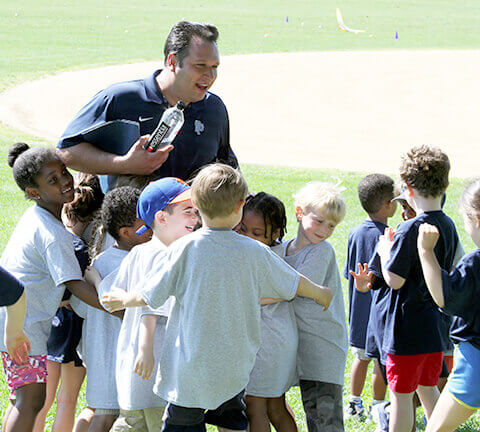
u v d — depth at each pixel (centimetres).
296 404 1127
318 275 856
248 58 6781
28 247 865
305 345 880
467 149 3866
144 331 767
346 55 7069
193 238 730
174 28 924
